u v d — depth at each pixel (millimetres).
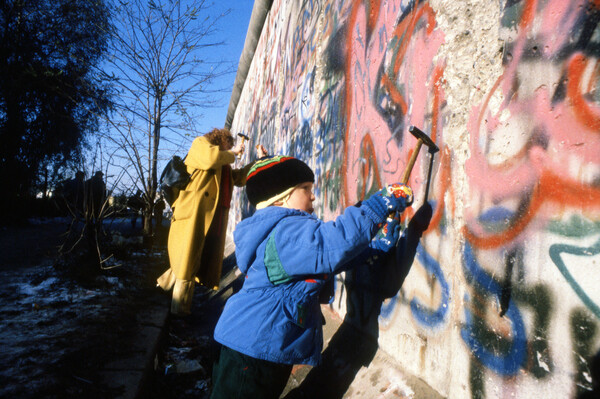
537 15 1159
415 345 1678
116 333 2525
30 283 3719
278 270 1440
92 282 3859
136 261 5219
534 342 1094
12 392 1710
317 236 1401
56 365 2006
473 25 1437
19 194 11758
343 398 1929
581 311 965
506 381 1184
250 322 1452
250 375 1442
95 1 7797
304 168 1658
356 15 2584
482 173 1335
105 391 1790
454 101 1512
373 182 2201
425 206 1672
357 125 2467
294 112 4363
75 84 8750
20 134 11375
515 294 1165
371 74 2289
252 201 1687
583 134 991
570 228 1005
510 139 1223
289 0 5270
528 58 1179
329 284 1741
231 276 5047
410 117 1832
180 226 3357
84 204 4637
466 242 1395
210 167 3246
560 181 1043
